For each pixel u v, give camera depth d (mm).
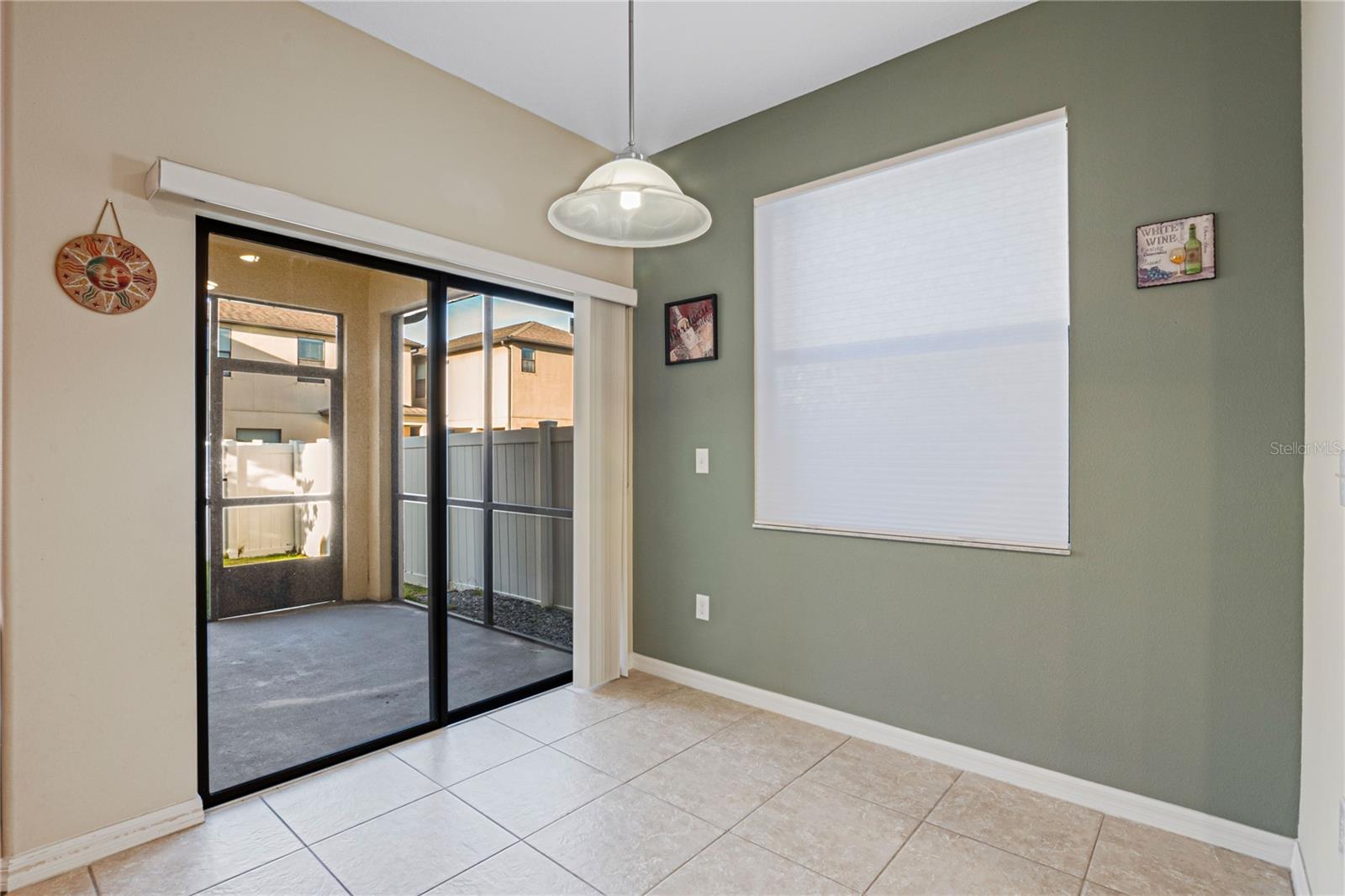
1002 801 2215
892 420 2596
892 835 2016
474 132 2789
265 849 1928
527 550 3188
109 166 1884
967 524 2420
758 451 2996
